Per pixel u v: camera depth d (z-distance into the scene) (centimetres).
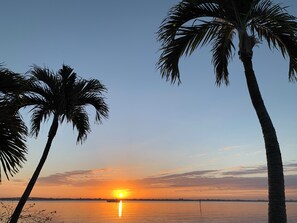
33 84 1152
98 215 13962
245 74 678
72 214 13900
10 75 620
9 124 572
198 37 741
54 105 1175
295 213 16338
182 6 730
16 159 577
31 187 1120
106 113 1287
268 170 611
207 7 729
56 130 1185
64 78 1194
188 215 15325
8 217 1089
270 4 716
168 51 750
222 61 864
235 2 720
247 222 10300
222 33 795
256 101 654
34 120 1209
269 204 596
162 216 14188
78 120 1295
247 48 684
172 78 766
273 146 618
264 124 635
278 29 716
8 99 616
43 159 1155
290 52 736
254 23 728
